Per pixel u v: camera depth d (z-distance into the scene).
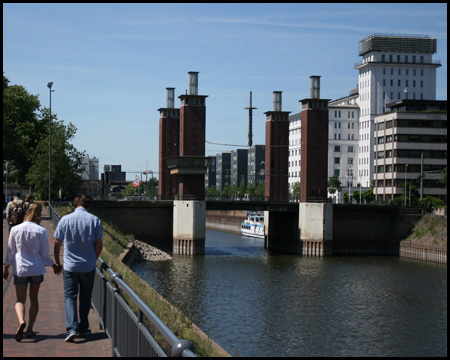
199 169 110.44
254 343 44.00
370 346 44.44
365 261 103.19
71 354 13.31
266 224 129.38
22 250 14.73
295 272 84.81
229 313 54.25
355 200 173.75
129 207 113.50
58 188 113.25
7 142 94.00
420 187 133.12
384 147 144.75
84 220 14.68
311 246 114.12
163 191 135.12
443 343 45.72
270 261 99.19
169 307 25.77
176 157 109.31
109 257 39.88
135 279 33.56
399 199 132.25
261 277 78.38
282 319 52.66
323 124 118.50
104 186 129.12
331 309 58.06
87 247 14.69
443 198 139.62
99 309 16.53
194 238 110.00
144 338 9.83
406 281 77.50
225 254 110.62
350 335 47.72
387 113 144.00
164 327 8.01
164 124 135.62
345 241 118.69
